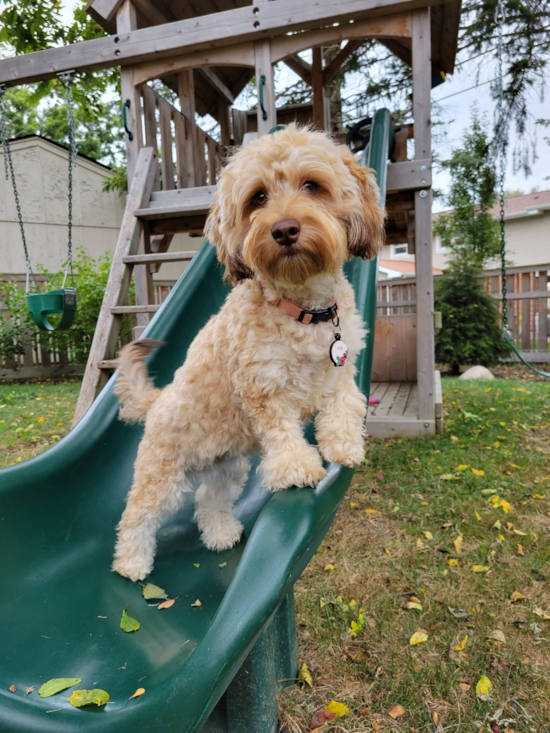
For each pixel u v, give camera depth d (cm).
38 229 849
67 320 274
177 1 371
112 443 174
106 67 311
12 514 139
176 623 117
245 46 294
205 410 139
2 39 562
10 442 340
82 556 146
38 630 115
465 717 129
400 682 140
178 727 73
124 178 857
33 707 78
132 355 162
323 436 128
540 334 675
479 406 430
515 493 248
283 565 88
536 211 1166
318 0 272
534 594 173
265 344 122
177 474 144
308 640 158
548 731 124
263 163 131
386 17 279
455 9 332
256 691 116
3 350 638
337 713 130
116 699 91
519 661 145
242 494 179
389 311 667
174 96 706
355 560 197
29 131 1435
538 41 521
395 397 448
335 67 495
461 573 186
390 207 337
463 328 672
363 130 402
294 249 118
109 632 115
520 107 542
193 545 155
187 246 888
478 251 711
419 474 273
